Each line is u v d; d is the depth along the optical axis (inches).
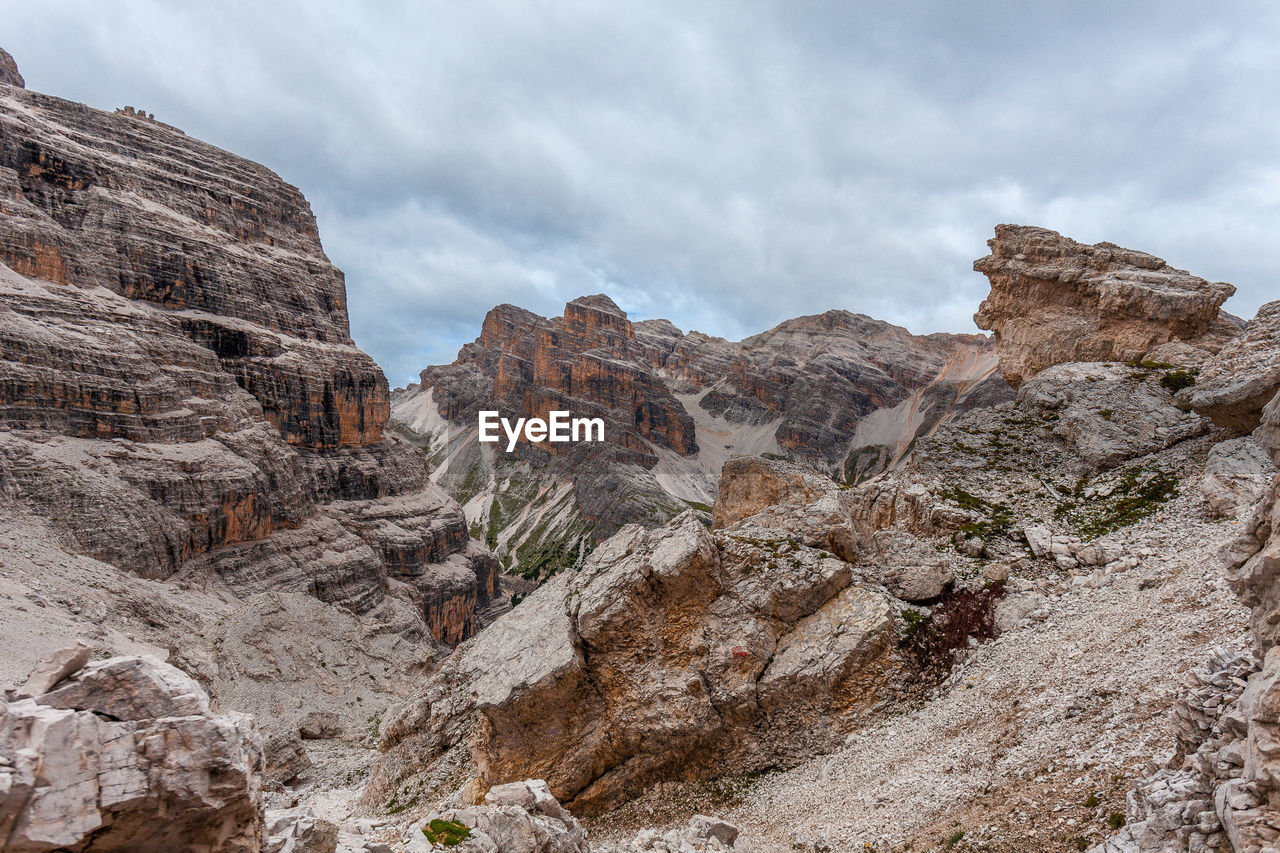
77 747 496.4
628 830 1477.6
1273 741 590.9
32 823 463.5
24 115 6934.1
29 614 2652.6
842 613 1673.2
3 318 4943.4
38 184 6702.8
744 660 1614.2
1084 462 2330.2
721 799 1480.1
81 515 4392.2
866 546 1915.6
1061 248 3319.4
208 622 4121.6
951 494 2237.9
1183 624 1122.7
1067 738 987.9
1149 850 673.0
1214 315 3006.9
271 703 3297.2
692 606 1695.4
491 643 2018.9
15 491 4222.4
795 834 1193.4
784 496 2250.2
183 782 541.6
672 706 1577.3
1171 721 803.4
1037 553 1827.0
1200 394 1959.9
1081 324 3164.4
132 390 5442.9
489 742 1628.9
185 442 5841.5
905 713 1481.3
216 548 5625.0
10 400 4736.7
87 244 6786.4
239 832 608.4
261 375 7819.9
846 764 1381.6
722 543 1818.4
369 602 6717.5
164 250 7327.8
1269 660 654.5
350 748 3065.9
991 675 1405.0
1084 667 1180.5
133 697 548.4
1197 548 1520.7
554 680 1562.5
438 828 888.3
